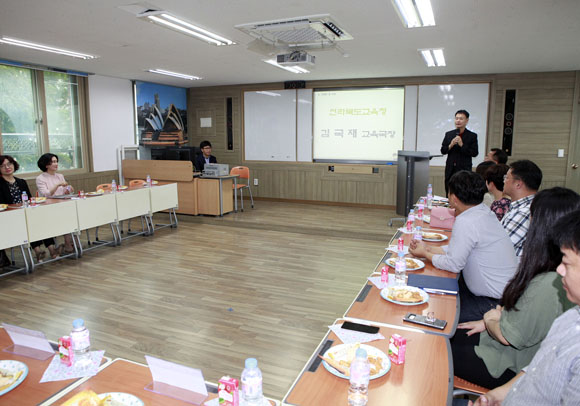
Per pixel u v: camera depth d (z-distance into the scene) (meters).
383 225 6.61
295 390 1.28
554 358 0.87
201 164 7.72
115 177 7.90
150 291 4.01
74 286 4.13
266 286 4.15
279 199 9.02
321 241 5.96
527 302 1.48
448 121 7.63
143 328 3.23
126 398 1.24
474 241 2.24
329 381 1.34
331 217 7.28
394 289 2.06
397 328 1.70
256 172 9.12
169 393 1.29
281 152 8.89
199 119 9.49
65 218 4.77
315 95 8.47
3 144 6.07
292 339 3.07
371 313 1.85
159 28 4.20
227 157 9.36
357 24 4.00
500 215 3.25
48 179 5.20
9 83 6.11
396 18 3.81
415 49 5.18
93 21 3.94
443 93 7.59
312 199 8.73
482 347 1.84
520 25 4.04
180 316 3.45
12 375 1.37
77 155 7.24
